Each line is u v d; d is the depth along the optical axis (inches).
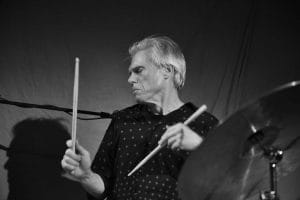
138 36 87.2
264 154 55.3
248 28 89.7
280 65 89.9
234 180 56.2
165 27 87.9
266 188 63.6
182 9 88.9
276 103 47.1
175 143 52.8
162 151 63.9
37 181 81.5
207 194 55.4
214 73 88.3
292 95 46.5
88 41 86.0
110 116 78.4
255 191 63.2
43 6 85.8
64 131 83.3
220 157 50.6
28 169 81.6
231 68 88.8
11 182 81.0
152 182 62.6
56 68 84.8
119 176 64.5
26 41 84.6
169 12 88.4
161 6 88.4
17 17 85.0
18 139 82.0
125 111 69.9
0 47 83.7
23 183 81.2
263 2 90.5
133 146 65.4
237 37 89.5
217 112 87.6
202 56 88.3
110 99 85.4
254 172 57.9
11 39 84.4
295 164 61.5
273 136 53.4
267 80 89.2
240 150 52.1
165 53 67.2
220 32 89.3
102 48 86.3
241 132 49.2
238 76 88.7
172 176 63.5
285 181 87.9
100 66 85.9
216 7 89.6
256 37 89.8
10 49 84.0
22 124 82.4
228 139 48.3
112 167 67.9
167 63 66.9
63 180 82.2
